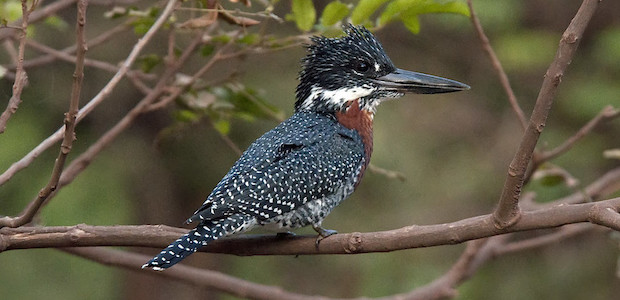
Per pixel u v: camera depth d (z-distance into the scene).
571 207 5.17
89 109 5.71
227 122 8.06
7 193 12.56
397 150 13.88
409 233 5.59
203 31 7.60
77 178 12.91
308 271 14.84
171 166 13.69
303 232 13.90
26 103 12.21
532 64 14.30
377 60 7.08
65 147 5.16
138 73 8.16
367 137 7.07
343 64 7.07
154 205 14.02
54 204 12.62
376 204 14.09
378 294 14.02
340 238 5.94
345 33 7.17
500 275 14.41
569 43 4.75
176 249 5.71
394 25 14.62
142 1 9.75
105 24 11.77
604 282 14.23
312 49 7.14
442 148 14.34
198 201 14.21
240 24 6.77
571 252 14.42
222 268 15.05
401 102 14.29
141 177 13.70
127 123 7.51
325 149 6.67
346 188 6.77
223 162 13.66
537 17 14.82
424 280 13.92
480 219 5.36
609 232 8.49
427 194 14.09
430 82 7.09
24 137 12.26
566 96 14.58
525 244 8.70
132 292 15.10
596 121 7.33
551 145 14.33
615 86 14.46
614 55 14.35
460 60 14.85
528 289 14.31
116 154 13.27
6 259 13.94
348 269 14.59
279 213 6.26
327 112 7.05
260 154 6.47
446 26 14.17
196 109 8.02
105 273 14.62
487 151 14.46
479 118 14.60
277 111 8.02
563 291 14.33
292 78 12.68
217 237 5.96
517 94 14.93
